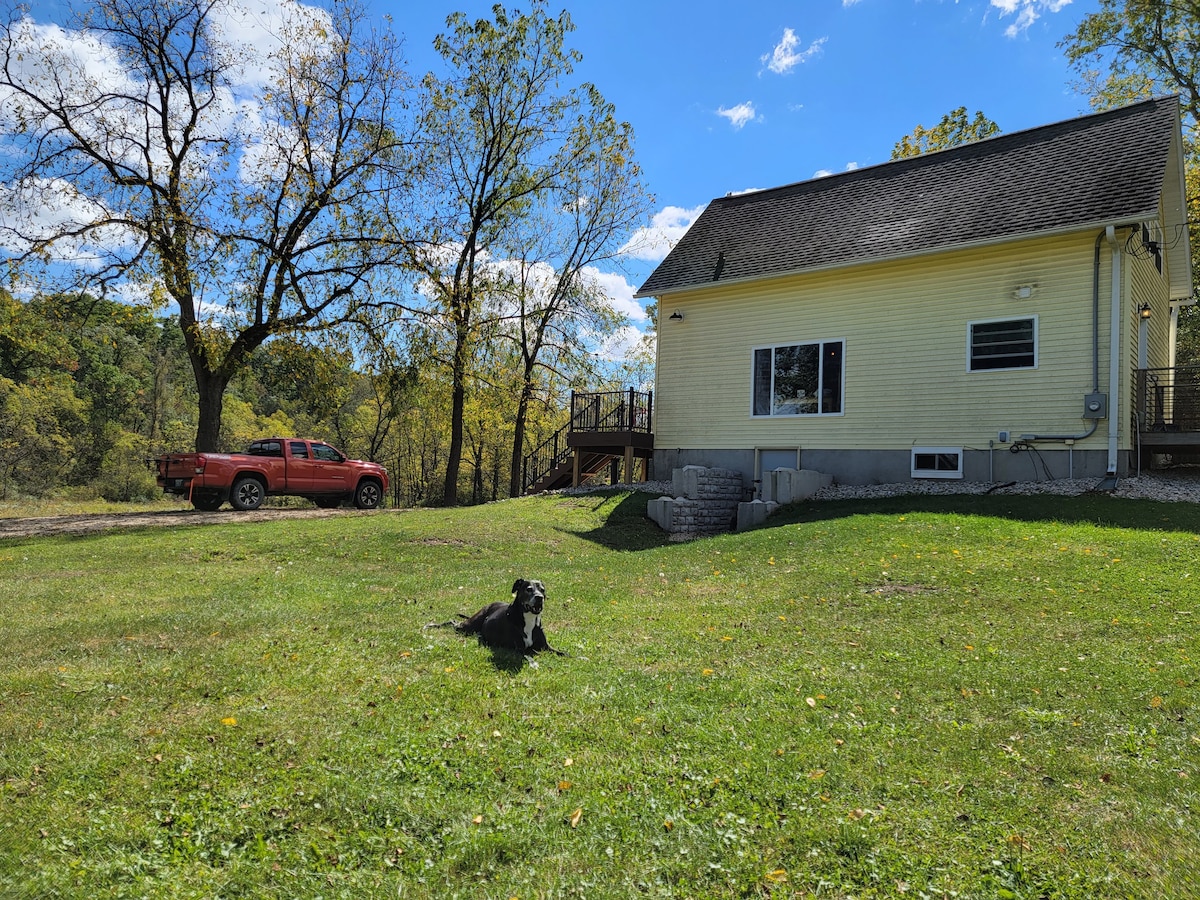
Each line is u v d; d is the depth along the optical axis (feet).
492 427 130.82
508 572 33.45
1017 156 50.60
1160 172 42.04
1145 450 44.19
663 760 13.28
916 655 19.51
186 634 20.70
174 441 160.66
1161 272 55.77
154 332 184.85
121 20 56.85
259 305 62.54
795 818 11.27
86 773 12.24
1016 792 12.14
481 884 9.71
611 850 10.46
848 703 16.10
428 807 11.50
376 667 18.10
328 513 53.36
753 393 57.00
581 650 20.42
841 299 52.85
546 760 13.21
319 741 13.67
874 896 9.48
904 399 49.90
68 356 66.90
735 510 54.85
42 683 16.22
